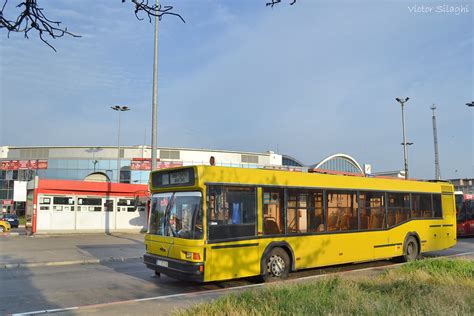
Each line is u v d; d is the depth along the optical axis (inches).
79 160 2812.5
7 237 1023.0
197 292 389.1
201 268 371.9
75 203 1151.6
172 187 415.2
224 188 401.4
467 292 299.4
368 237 528.7
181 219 399.9
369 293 287.0
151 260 421.1
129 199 1228.5
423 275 382.6
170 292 390.3
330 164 2829.7
